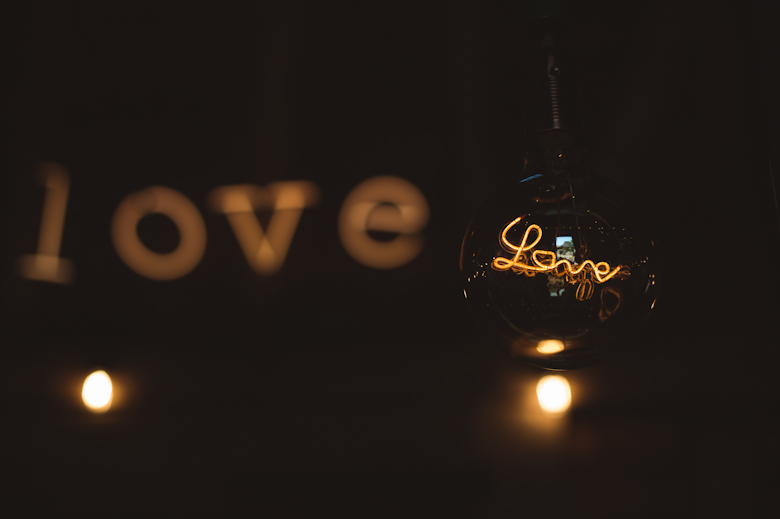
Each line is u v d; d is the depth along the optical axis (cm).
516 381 178
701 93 188
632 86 193
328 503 178
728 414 172
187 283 209
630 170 189
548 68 40
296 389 185
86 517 182
